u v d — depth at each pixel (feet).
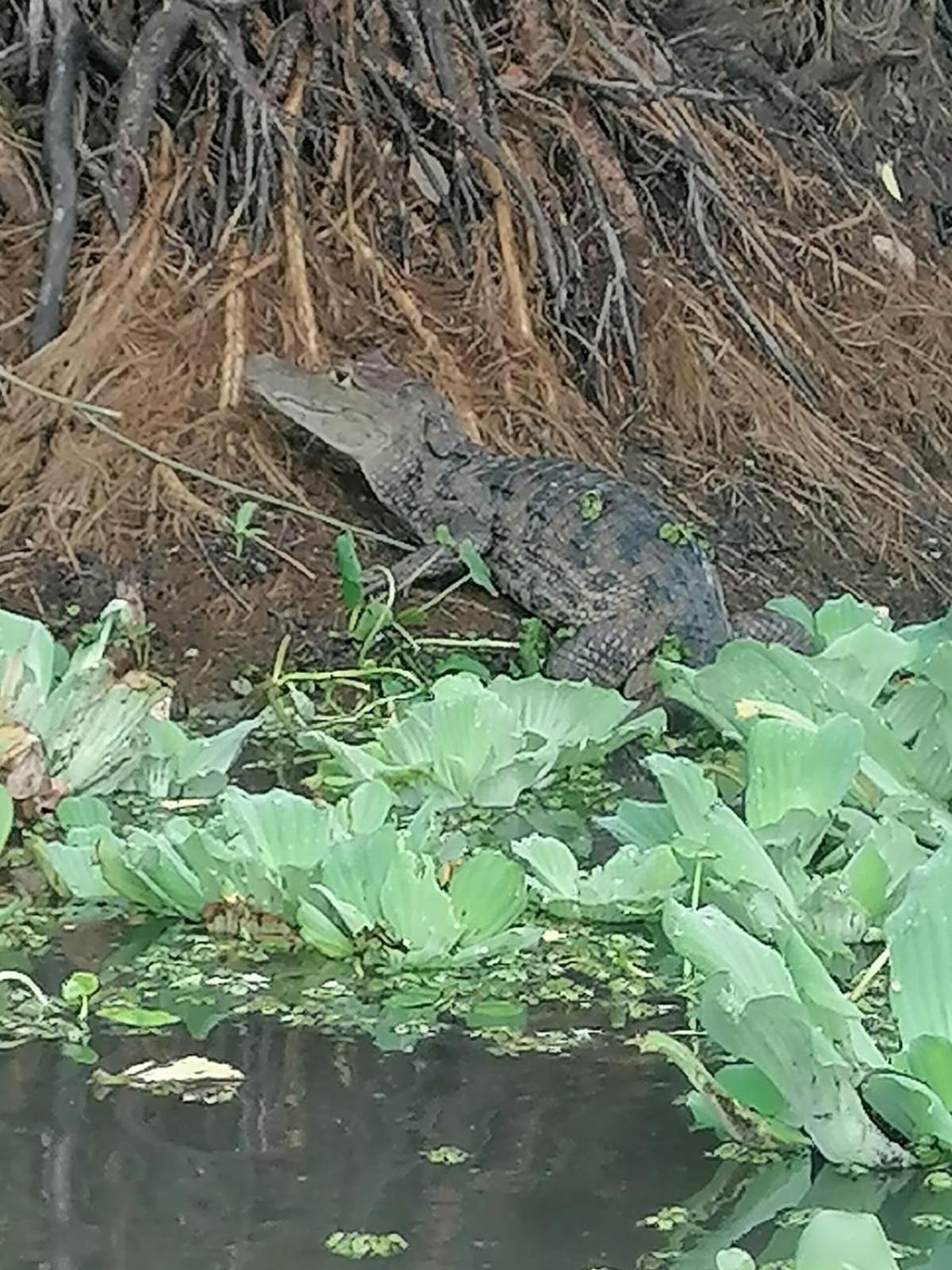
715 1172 7.25
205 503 17.13
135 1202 6.86
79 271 19.11
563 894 10.25
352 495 17.97
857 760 10.64
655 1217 6.86
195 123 20.20
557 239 20.31
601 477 17.28
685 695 13.62
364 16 20.59
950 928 7.91
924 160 25.12
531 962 9.59
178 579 16.58
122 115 19.53
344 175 20.08
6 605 16.10
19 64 20.03
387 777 12.25
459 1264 6.48
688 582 16.28
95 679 12.56
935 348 22.12
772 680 12.85
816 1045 7.31
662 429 19.71
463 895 9.75
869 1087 7.50
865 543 19.26
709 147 21.97
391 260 19.97
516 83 21.09
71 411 17.56
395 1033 8.59
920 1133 7.49
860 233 22.84
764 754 10.72
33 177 19.90
